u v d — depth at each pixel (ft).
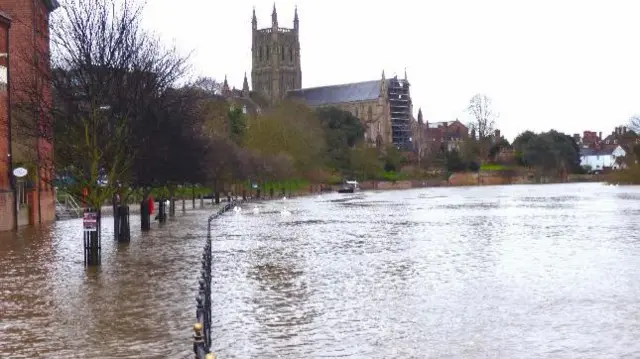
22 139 179.01
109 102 134.31
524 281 79.51
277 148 476.95
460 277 83.41
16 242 136.98
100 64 131.44
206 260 67.56
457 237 136.87
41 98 139.95
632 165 572.10
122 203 152.35
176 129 186.80
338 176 615.16
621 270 87.15
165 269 94.38
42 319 62.08
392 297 71.15
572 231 146.00
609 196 344.69
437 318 60.80
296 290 76.28
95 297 72.90
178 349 51.06
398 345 51.98
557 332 55.11
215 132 377.71
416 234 145.69
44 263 101.91
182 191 332.60
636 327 56.29
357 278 84.28
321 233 152.05
